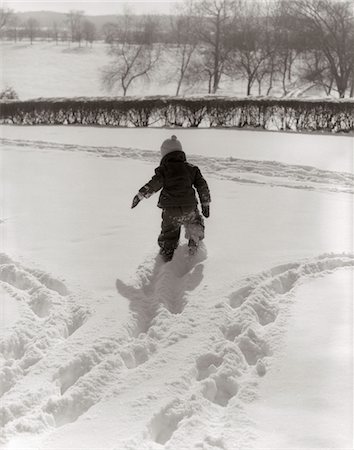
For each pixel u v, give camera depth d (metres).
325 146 17.83
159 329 4.76
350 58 48.81
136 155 15.47
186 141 19.19
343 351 4.35
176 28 78.75
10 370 4.10
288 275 5.80
